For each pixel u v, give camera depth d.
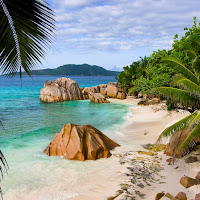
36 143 15.32
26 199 7.50
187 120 8.99
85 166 10.58
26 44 2.71
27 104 39.25
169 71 18.20
